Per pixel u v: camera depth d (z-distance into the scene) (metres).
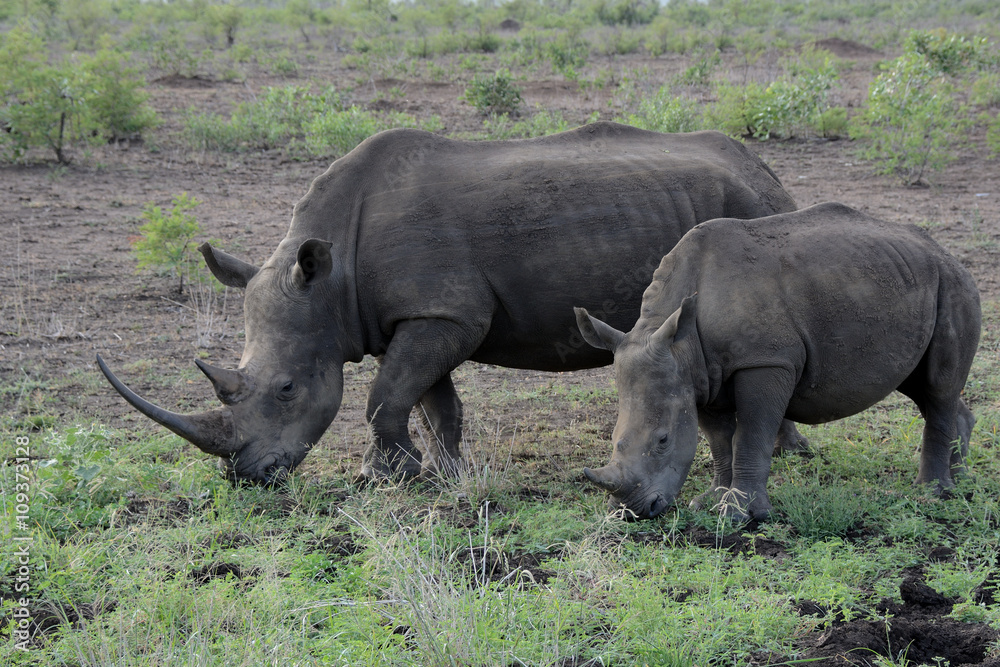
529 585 12.62
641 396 14.08
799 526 14.44
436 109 56.03
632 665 10.62
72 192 39.69
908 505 15.06
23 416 20.20
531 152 17.17
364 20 110.38
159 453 18.06
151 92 61.56
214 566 13.15
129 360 23.92
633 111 53.06
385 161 16.80
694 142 18.17
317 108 51.06
